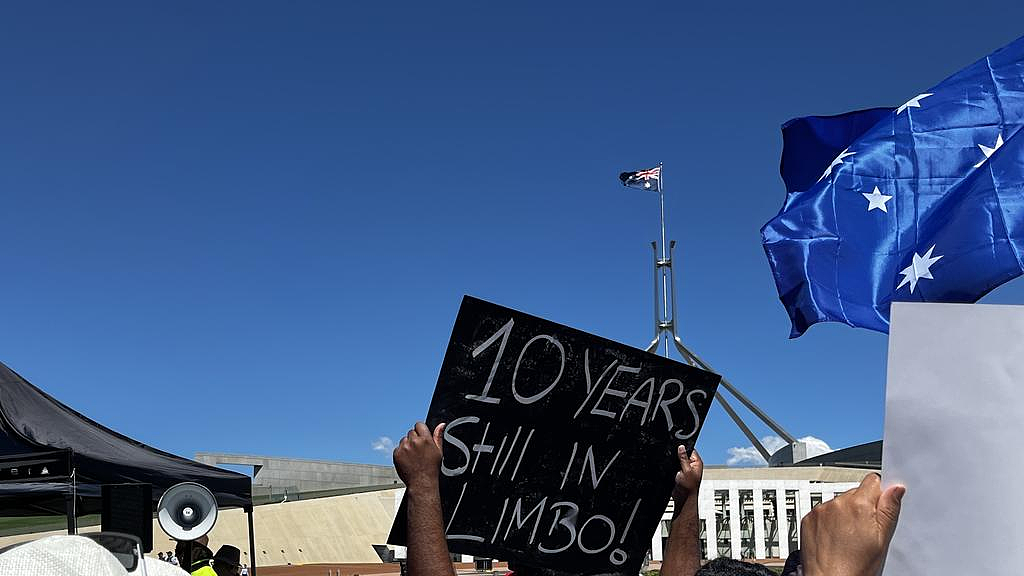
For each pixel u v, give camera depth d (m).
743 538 86.31
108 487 8.86
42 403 11.86
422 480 3.06
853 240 6.29
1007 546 1.76
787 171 7.91
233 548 10.34
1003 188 5.80
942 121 6.45
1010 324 1.79
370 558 96.31
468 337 3.86
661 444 4.00
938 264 5.90
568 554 3.95
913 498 1.80
